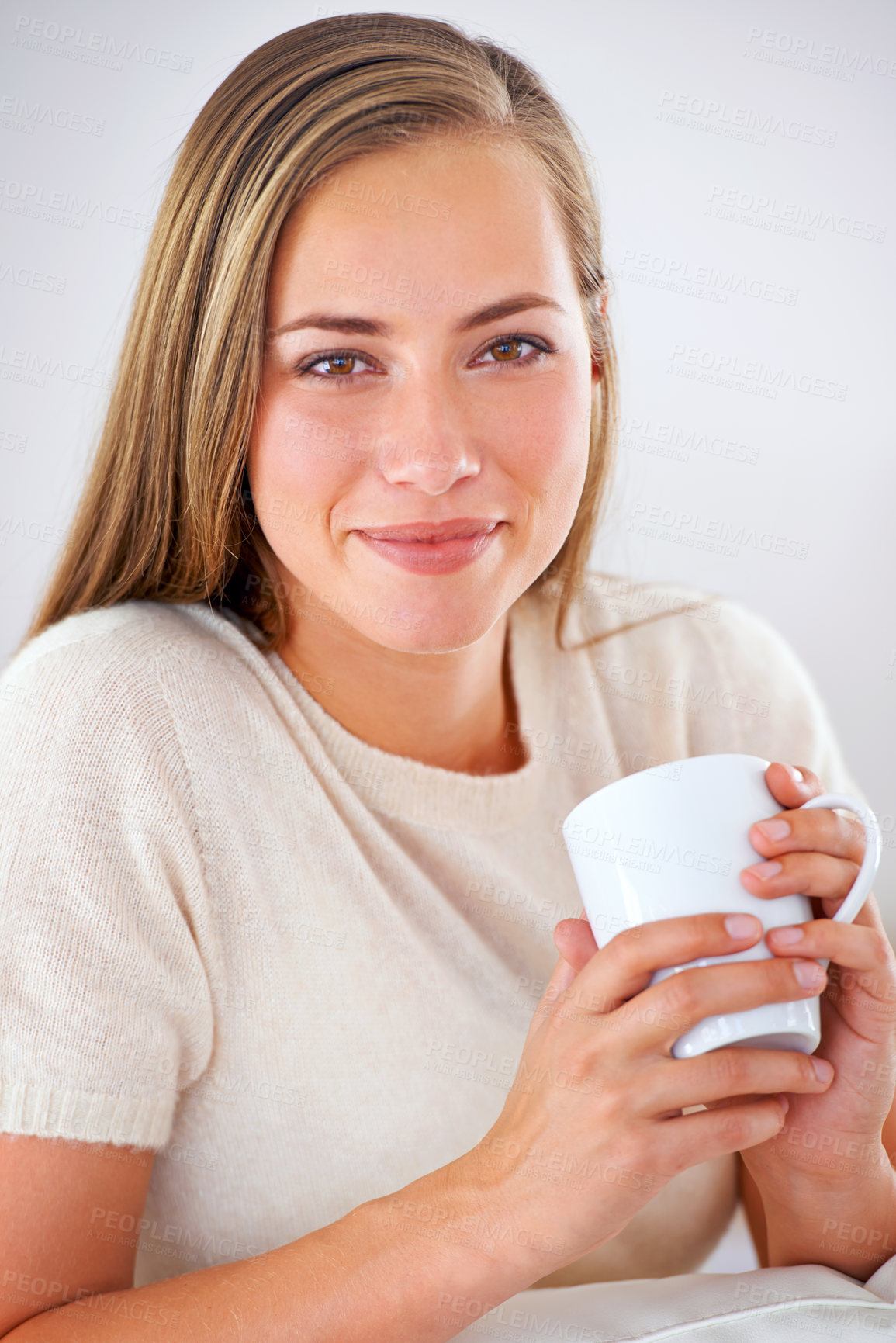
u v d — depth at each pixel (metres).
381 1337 0.59
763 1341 0.60
